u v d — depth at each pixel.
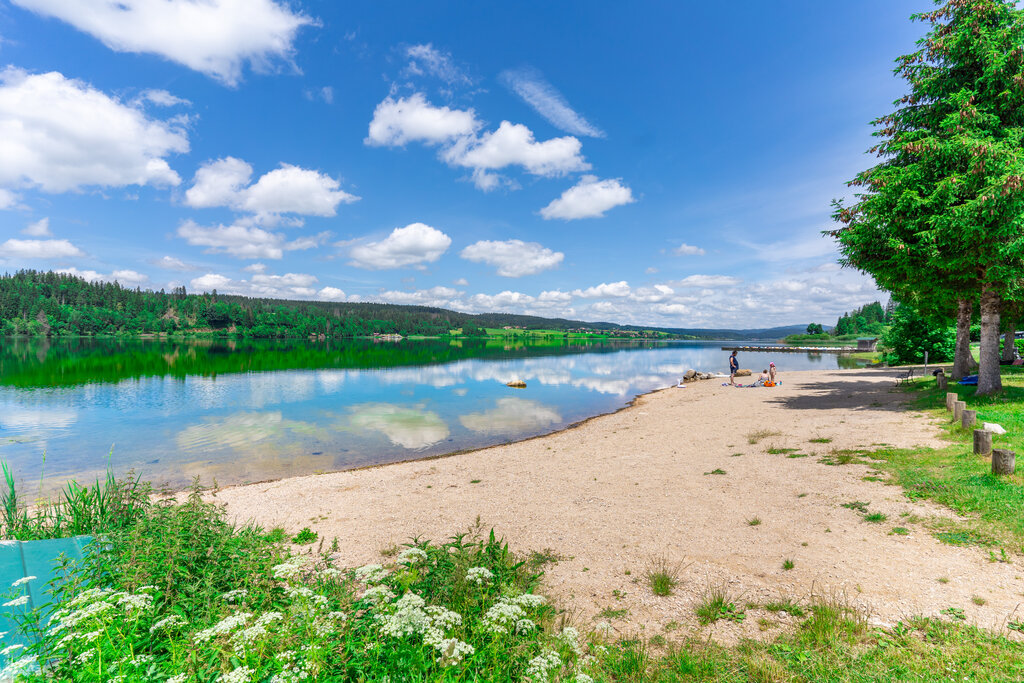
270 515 10.77
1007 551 6.59
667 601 6.17
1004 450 9.02
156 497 12.52
